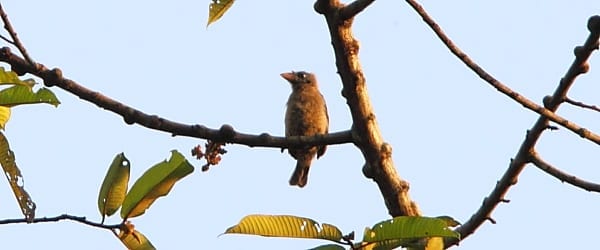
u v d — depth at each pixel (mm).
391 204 7992
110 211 5723
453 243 6996
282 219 5617
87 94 6977
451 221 6719
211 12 7070
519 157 7863
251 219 5594
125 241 5742
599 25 7070
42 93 6102
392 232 5594
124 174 5766
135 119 7098
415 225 5586
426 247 5887
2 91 6055
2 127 6102
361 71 7742
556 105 7516
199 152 7398
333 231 5625
